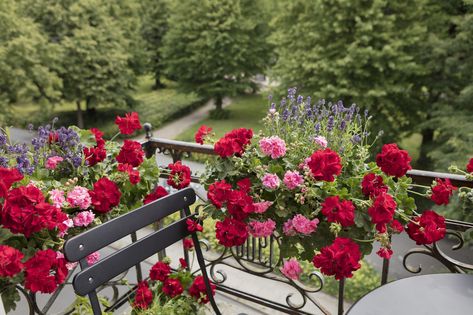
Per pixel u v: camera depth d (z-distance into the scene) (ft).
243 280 9.78
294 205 5.08
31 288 4.28
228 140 5.19
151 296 5.68
